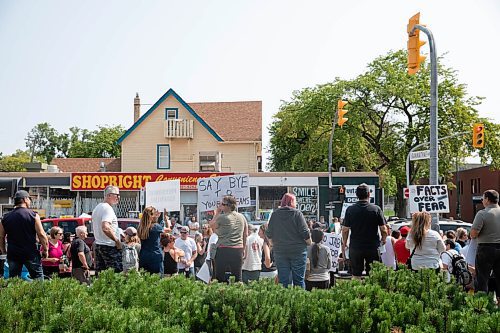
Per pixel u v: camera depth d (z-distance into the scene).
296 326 5.90
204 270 11.70
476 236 9.52
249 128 44.75
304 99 52.66
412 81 43.84
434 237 9.55
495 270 9.46
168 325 5.43
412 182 45.72
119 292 6.55
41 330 5.34
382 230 9.47
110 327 5.16
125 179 34.16
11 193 16.81
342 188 27.84
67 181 34.56
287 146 57.19
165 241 12.11
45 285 6.34
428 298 6.25
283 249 9.31
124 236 10.82
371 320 5.71
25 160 88.69
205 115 46.62
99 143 85.00
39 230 9.52
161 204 15.35
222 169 43.38
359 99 44.75
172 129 42.88
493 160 43.91
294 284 9.34
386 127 47.00
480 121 43.38
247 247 11.13
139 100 52.41
